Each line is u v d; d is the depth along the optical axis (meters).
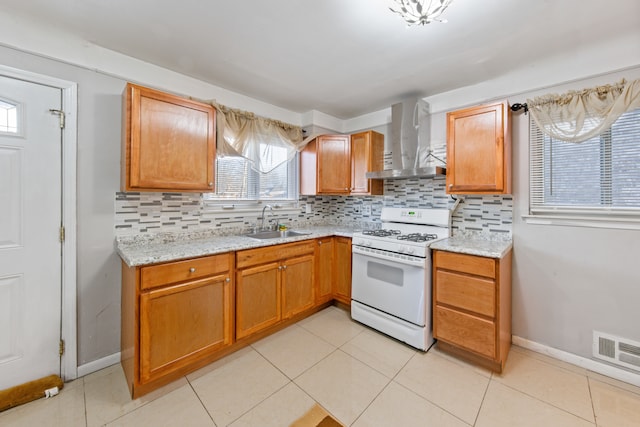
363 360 2.04
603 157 1.91
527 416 1.52
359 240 2.60
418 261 2.14
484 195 2.41
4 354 1.60
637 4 1.44
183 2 1.45
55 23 1.62
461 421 1.49
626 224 1.81
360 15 1.55
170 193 2.24
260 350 2.17
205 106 2.12
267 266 2.29
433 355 2.12
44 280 1.71
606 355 1.88
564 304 2.04
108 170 1.93
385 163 3.14
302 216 3.39
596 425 1.45
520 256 2.22
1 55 1.55
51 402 1.59
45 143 1.70
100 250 1.91
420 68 2.17
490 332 1.88
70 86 1.76
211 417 1.51
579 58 1.93
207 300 1.91
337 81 2.41
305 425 1.46
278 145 2.99
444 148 2.63
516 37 1.75
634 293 1.80
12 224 1.61
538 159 2.15
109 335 1.95
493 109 2.10
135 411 1.54
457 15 1.53
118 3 1.46
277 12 1.53
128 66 1.99
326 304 3.03
